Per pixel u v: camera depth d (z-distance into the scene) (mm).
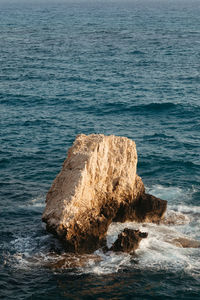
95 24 194750
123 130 49688
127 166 29219
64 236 25250
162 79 76750
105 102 61062
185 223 29562
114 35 149625
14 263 24750
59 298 21969
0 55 106625
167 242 26969
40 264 24656
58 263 24719
